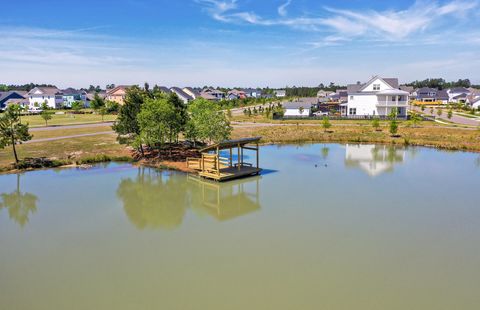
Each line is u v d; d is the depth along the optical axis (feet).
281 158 112.78
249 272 42.55
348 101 228.02
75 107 289.33
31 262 45.50
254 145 138.51
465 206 65.72
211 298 37.42
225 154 117.80
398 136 149.89
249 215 61.98
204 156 86.53
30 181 83.30
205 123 102.32
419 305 36.29
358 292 38.50
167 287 39.55
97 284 40.27
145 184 81.97
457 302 36.81
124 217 61.36
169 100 113.70
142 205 67.82
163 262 45.16
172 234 54.08
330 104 295.69
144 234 54.08
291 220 59.31
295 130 169.48
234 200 70.59
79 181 84.07
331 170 95.55
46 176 87.86
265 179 86.33
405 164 103.09
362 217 60.34
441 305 36.35
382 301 36.91
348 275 41.86
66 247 49.73
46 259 46.29
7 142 91.45
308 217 60.54
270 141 146.00
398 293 38.32
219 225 57.62
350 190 76.33
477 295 37.99
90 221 59.52
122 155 108.47
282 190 76.84
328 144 142.82
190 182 83.92
